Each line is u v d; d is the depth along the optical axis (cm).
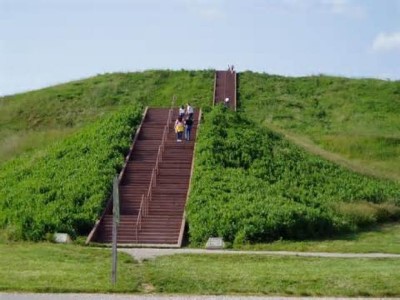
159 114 4766
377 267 2125
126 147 4106
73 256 2392
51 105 5897
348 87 6488
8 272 1948
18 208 3316
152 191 3566
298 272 1989
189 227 3119
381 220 3522
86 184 3556
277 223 3022
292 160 4119
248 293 1734
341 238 3086
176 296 1691
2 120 5697
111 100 5941
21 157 4450
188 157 3997
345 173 4144
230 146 4084
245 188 3512
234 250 2753
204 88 6188
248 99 6022
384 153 4834
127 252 2622
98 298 1655
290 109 5825
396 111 5900
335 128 5412
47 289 1727
